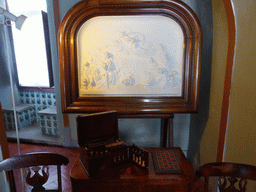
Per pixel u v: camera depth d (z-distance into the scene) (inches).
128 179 70.8
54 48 126.5
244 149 74.0
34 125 179.5
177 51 98.9
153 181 71.2
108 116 86.8
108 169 76.2
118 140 84.4
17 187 106.3
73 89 100.5
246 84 70.7
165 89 102.5
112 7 91.9
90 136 84.3
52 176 113.7
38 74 173.9
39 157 62.4
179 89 102.0
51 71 140.3
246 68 70.1
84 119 81.9
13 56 173.5
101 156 73.3
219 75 86.7
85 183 71.4
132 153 80.7
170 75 101.0
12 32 167.8
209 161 95.4
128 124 126.0
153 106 100.4
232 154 78.0
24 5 160.6
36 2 158.1
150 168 77.3
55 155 63.2
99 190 72.5
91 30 97.6
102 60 100.6
